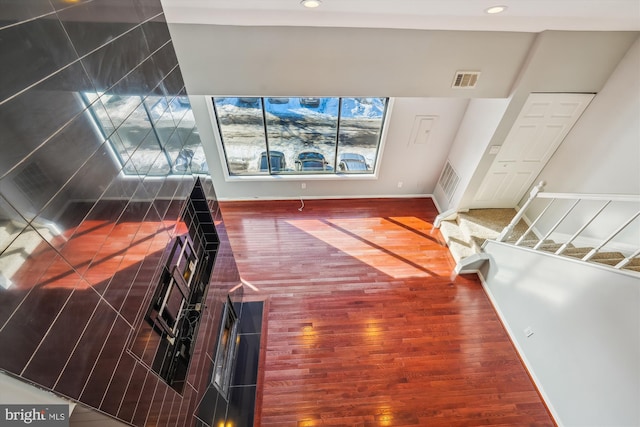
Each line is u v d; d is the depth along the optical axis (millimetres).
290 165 4945
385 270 4066
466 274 4035
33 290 842
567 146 3648
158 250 1661
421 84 3176
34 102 873
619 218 3055
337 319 3486
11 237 774
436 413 2785
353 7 2127
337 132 4570
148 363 1497
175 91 1955
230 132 4461
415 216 4969
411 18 2387
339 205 5148
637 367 2104
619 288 2199
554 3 2051
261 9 2186
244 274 3971
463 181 4348
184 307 1990
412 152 4715
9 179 780
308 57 2895
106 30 1233
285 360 3104
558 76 3107
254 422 2676
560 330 2742
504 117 3436
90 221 1100
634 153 2885
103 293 1166
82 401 1015
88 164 1102
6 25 785
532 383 3020
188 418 1909
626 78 2947
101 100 1189
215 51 2809
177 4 2074
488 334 3412
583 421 2512
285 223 4770
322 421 2709
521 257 3215
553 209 3895
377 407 2805
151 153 1605
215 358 2451
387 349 3230
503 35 2871
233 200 5195
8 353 754
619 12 2248
